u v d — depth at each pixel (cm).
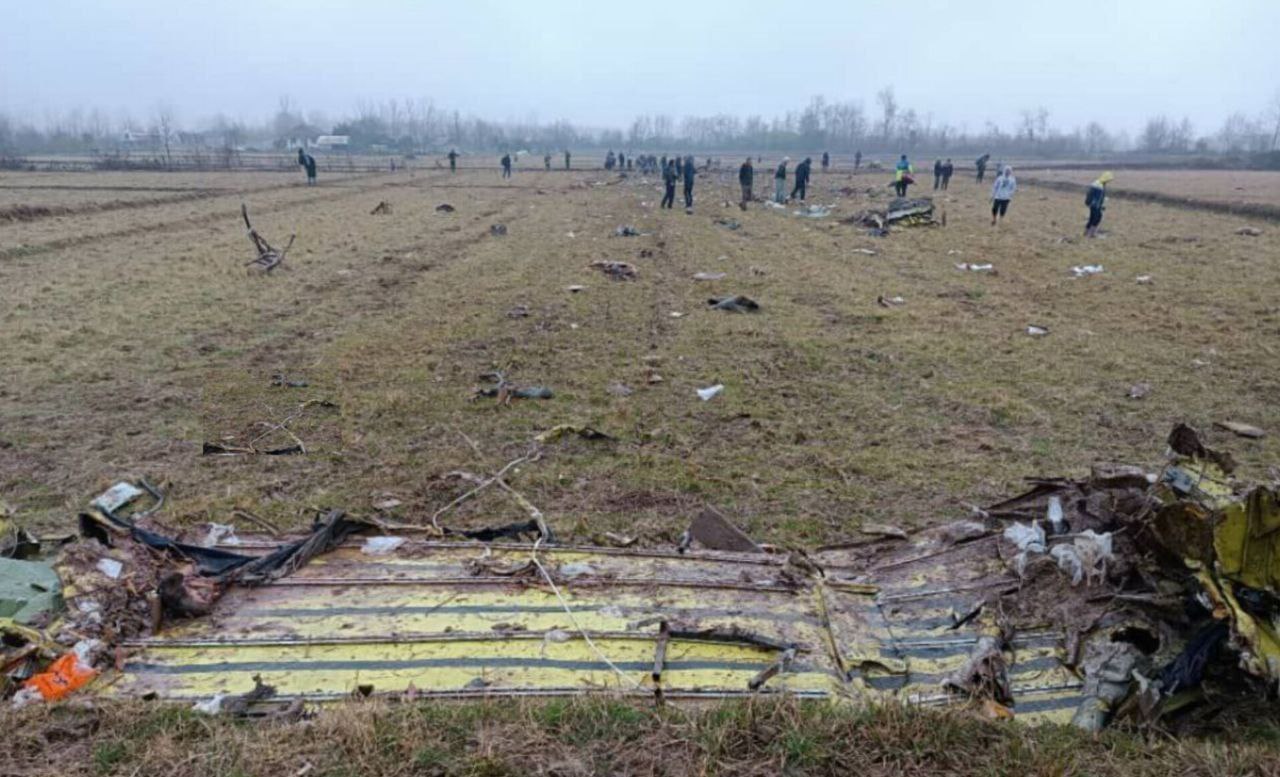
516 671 408
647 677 404
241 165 5997
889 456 731
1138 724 364
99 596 446
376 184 4319
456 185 4294
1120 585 432
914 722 351
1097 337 1124
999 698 390
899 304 1347
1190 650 384
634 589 486
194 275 1573
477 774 323
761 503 642
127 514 612
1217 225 2367
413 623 449
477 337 1137
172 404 861
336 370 980
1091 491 502
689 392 910
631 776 326
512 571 502
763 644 429
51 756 335
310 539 528
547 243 2058
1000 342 1103
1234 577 390
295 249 1917
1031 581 465
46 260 1734
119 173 5012
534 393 884
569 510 629
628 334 1162
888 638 445
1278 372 954
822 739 344
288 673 406
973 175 5394
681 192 3791
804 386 930
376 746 339
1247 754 329
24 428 787
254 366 996
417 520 609
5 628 408
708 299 1379
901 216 2369
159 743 341
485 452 739
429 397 884
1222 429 784
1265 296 1353
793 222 2533
